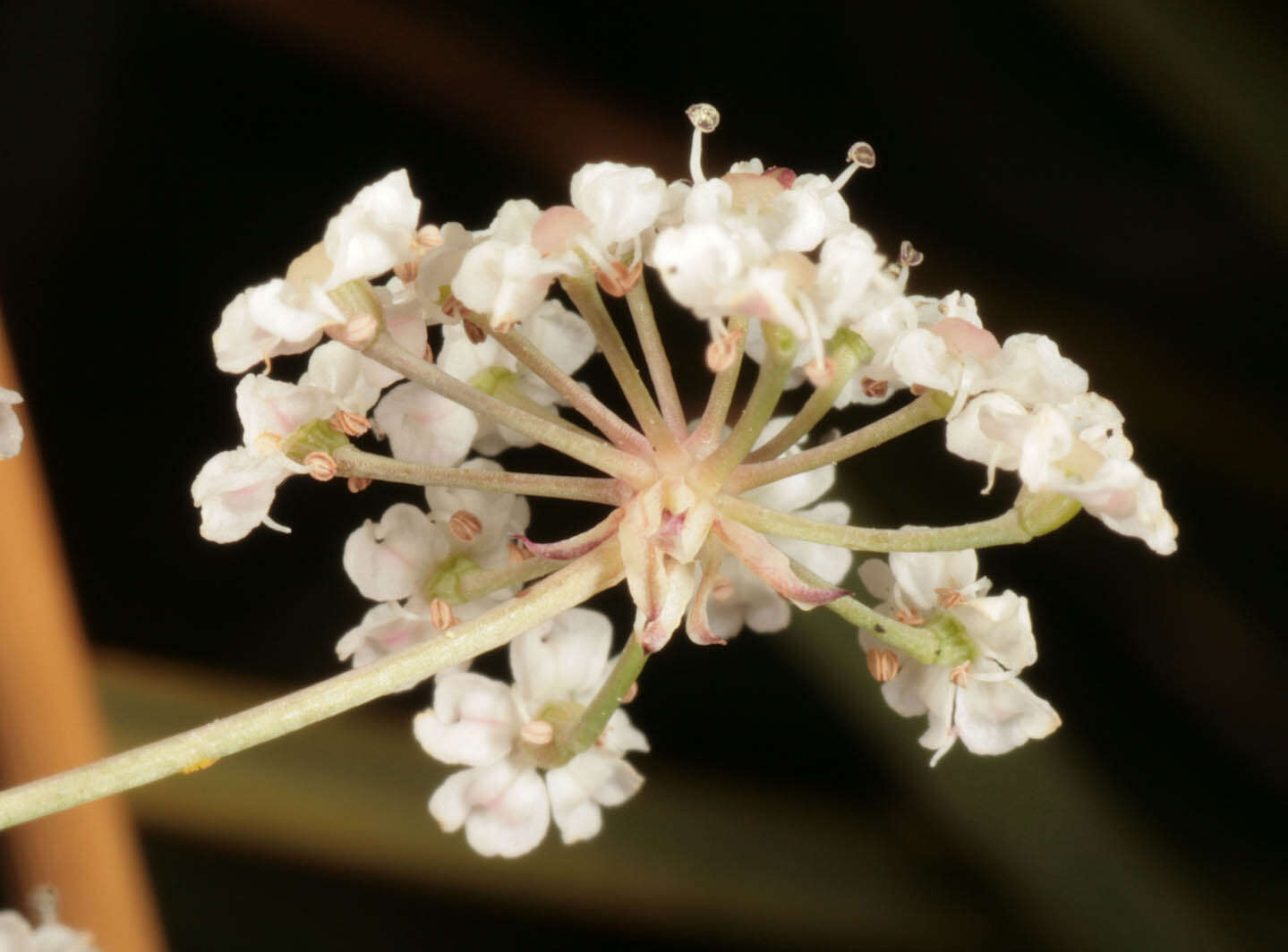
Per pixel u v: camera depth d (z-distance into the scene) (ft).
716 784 0.22
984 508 0.22
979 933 0.21
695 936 0.21
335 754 0.21
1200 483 0.22
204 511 0.18
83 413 0.22
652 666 0.22
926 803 0.21
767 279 0.17
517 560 0.18
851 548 0.18
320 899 0.21
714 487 0.18
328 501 0.22
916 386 0.18
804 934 0.21
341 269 0.17
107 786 0.17
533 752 0.19
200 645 0.22
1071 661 0.22
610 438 0.18
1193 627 0.22
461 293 0.18
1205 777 0.22
